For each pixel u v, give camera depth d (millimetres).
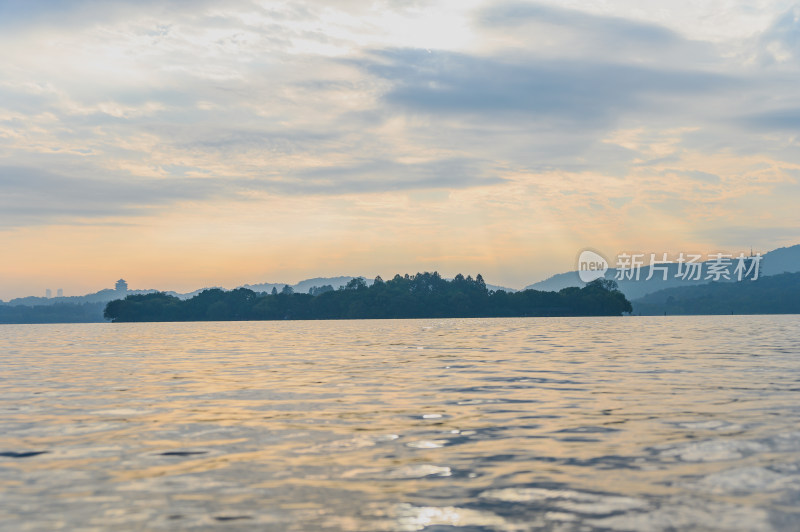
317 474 11195
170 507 9438
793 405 18328
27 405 20094
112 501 9734
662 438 13852
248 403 20000
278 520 8859
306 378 27906
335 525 8656
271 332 109875
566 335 78000
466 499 9680
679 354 40656
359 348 53250
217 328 149625
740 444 13102
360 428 15492
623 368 31016
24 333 121688
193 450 13203
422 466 11695
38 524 8750
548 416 16938
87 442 14109
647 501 9469
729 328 100688
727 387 22828
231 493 10102
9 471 11570
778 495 9656
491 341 63312
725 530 8297
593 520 8719
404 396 21438
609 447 13070
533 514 8977
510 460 12070
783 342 55219
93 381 27562
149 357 44125
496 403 19562
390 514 9055
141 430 15492
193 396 21906
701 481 10453
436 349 50156
